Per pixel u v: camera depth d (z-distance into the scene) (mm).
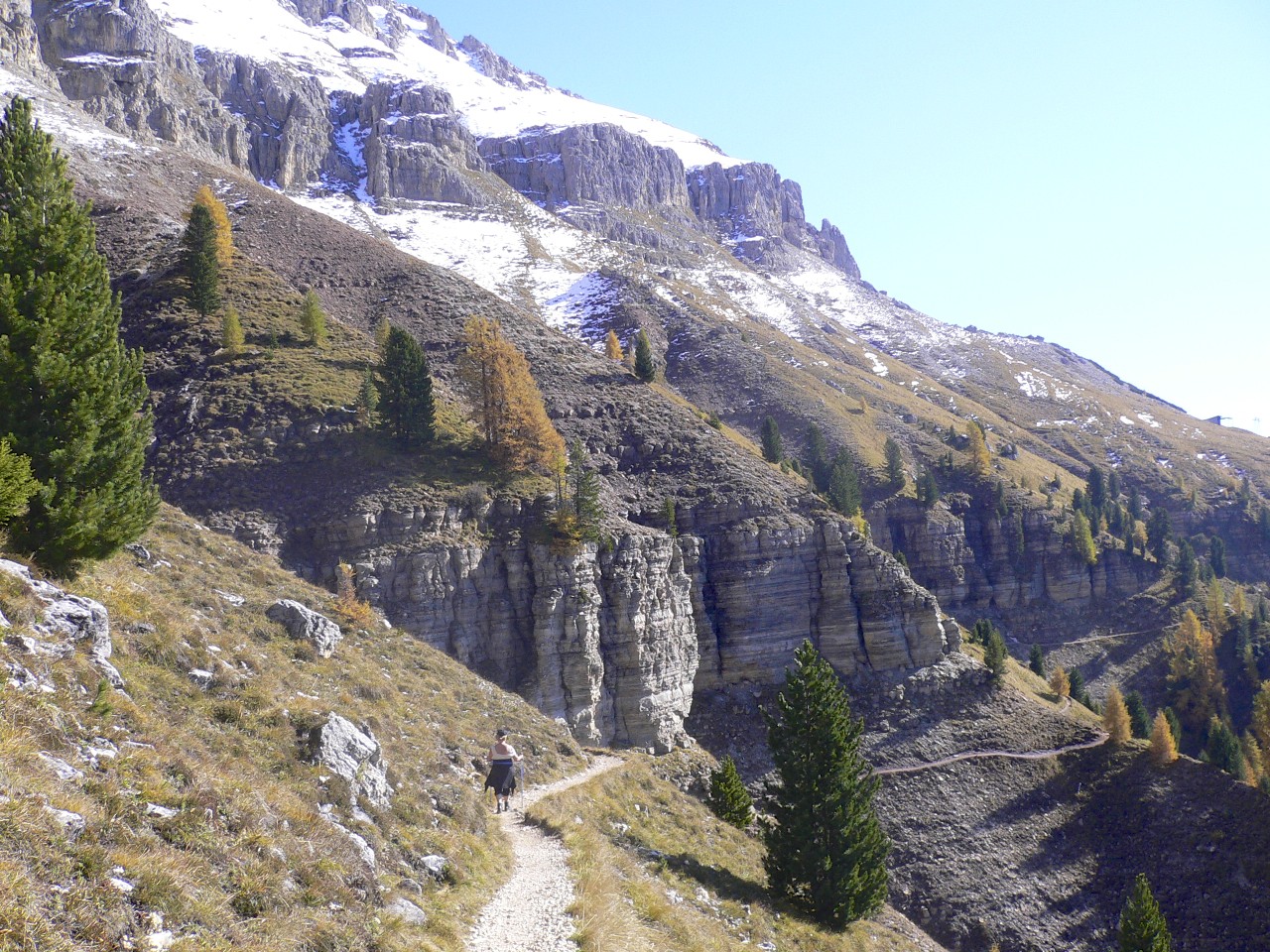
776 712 90750
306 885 16672
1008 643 172875
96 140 174250
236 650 29500
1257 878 80500
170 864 13891
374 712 33844
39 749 14719
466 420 92938
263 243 158250
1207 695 150500
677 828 44344
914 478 184500
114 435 27359
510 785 33438
